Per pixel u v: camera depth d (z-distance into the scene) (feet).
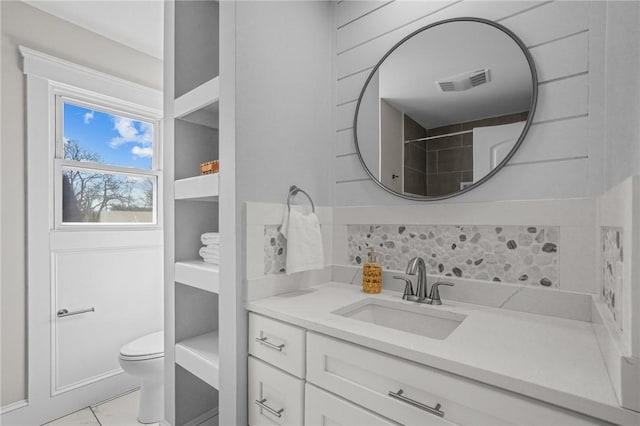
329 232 5.52
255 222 4.32
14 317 5.76
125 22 6.64
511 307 3.79
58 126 6.51
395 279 4.78
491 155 3.95
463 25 4.24
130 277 7.37
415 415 2.65
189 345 5.16
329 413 3.22
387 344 2.81
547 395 2.05
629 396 1.80
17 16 5.87
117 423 6.07
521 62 3.77
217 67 6.08
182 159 5.51
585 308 3.34
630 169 2.36
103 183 7.25
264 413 3.92
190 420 5.40
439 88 4.40
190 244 5.59
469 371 2.36
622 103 2.60
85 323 6.64
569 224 3.44
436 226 4.46
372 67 5.14
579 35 3.43
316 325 3.36
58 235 6.30
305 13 5.16
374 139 5.02
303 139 5.08
